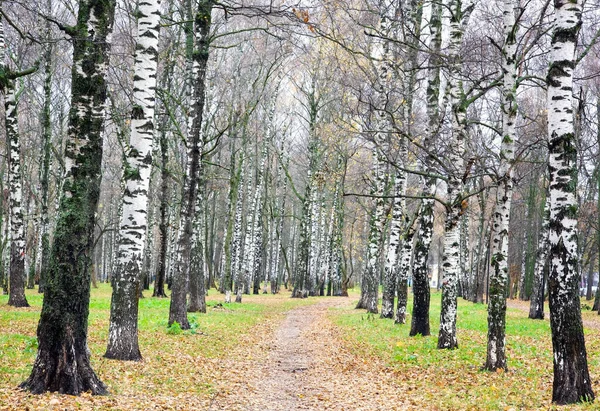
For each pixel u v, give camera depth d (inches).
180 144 1425.9
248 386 443.2
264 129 1749.5
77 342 340.5
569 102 348.5
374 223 1077.1
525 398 370.9
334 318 1026.1
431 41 694.5
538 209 1574.8
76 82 351.6
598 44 792.3
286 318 1076.5
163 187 1339.8
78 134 348.8
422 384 444.5
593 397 337.1
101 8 358.3
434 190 720.3
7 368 375.6
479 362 520.7
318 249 2112.5
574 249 342.0
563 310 342.0
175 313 709.3
